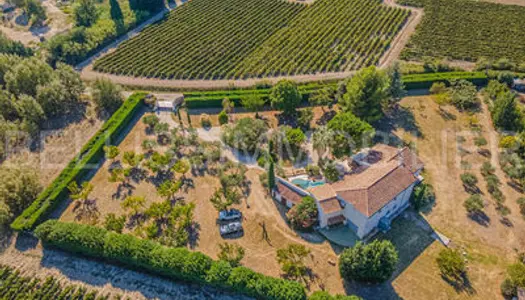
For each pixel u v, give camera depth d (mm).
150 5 147375
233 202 74375
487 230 68750
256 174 80625
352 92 88500
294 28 135375
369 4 149375
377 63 116562
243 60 120188
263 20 141375
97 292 60594
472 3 146250
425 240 67375
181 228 68250
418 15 141375
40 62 100125
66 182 75625
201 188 78000
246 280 57531
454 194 75438
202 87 109250
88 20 142375
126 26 136375
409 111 97875
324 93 97250
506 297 58656
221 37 131500
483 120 94062
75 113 97750
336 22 137625
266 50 123875
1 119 87375
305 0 156500
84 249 63844
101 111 98625
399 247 66250
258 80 111062
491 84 101438
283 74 113500
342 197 66250
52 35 136125
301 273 62031
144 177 80562
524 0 149375
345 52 122062
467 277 61531
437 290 59938
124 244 62156
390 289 60219
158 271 62312
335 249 66188
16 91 96125
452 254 62156
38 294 59938
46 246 67438
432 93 104062
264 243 67438
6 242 68375
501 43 122750
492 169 78500
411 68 111625
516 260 63969
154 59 121500
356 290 60219
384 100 93000
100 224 70562
